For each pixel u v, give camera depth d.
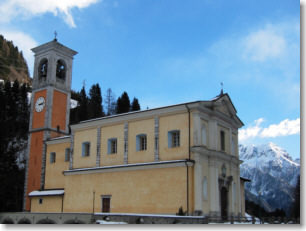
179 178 35.22
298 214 73.94
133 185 38.28
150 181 37.09
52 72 57.25
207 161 37.25
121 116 41.62
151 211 36.28
